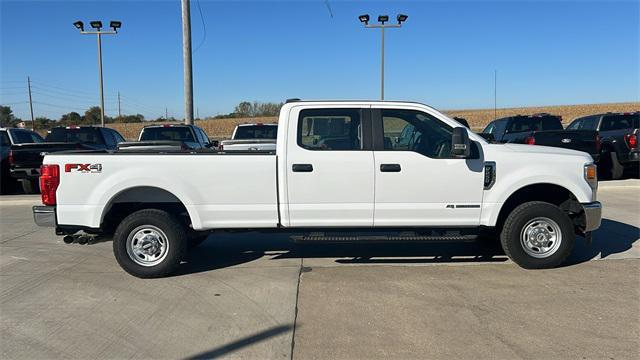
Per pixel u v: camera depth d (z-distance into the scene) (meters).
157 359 3.73
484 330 4.14
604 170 13.85
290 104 5.66
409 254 6.54
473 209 5.68
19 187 14.80
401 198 5.62
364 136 5.66
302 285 5.33
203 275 5.75
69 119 69.62
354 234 5.76
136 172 5.53
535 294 4.95
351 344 3.92
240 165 5.56
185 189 5.55
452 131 5.71
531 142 12.23
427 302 4.78
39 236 7.95
